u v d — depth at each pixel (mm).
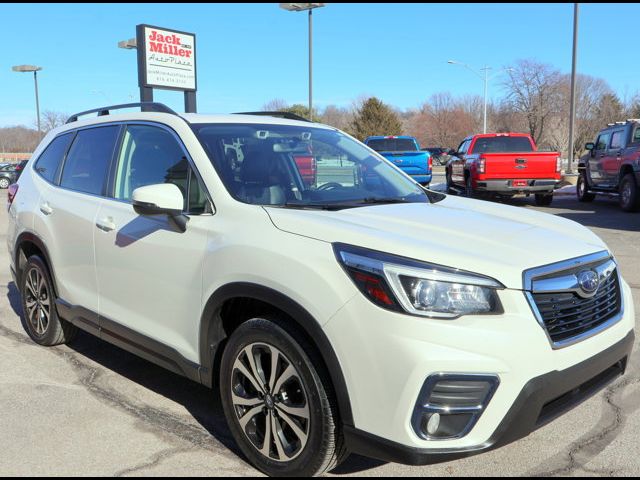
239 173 3410
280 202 3322
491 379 2449
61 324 4766
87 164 4359
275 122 4125
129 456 3203
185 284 3285
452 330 2441
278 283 2760
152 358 3627
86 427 3533
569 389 2688
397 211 3307
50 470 3057
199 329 3227
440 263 2564
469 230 3006
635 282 7023
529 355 2510
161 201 3186
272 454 2969
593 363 2773
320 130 4316
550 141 59875
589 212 14062
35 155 5164
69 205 4293
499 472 3031
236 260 2959
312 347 2732
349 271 2600
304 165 3775
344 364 2574
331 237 2752
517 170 14516
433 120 81312
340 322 2572
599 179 15492
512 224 3244
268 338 2865
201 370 3266
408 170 17484
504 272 2586
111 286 3867
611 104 66000
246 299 3039
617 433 3412
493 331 2473
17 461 3141
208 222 3219
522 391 2500
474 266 2578
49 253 4492
